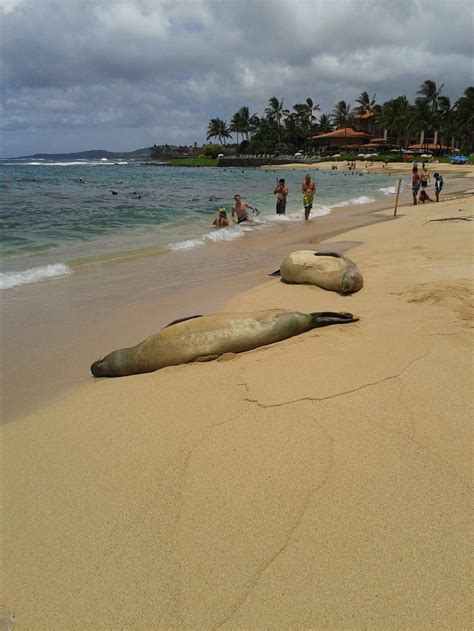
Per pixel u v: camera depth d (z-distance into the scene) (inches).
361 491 123.2
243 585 100.0
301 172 2748.5
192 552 109.0
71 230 561.9
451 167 2578.7
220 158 4114.2
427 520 113.1
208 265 418.3
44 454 150.6
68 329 263.0
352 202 1013.2
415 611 92.3
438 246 427.2
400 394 167.2
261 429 153.3
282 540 110.0
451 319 233.6
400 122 3408.0
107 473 138.8
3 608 100.1
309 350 211.3
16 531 119.6
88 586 103.4
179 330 215.6
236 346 216.1
